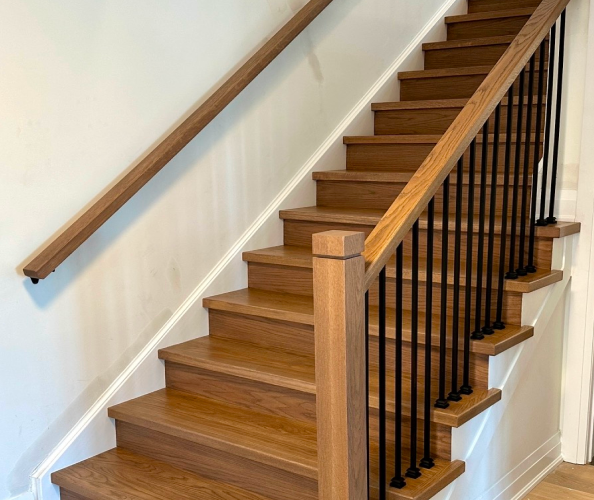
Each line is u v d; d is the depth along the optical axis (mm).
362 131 3619
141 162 2395
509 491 2541
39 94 2174
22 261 2184
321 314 1638
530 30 2359
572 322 2828
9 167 2117
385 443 2064
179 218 2689
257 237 3041
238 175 2930
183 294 2746
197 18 2672
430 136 3182
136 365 2576
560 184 2762
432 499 2072
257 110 2980
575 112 2684
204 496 2133
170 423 2322
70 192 2299
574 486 2748
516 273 2480
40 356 2264
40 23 2154
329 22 3320
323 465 1711
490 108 2109
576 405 2891
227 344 2711
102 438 2475
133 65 2455
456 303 2174
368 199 3174
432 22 4047
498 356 2316
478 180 2895
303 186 3268
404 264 2641
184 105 2668
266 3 2977
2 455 2188
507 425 2479
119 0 2383
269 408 2396
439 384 2158
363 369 1680
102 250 2420
